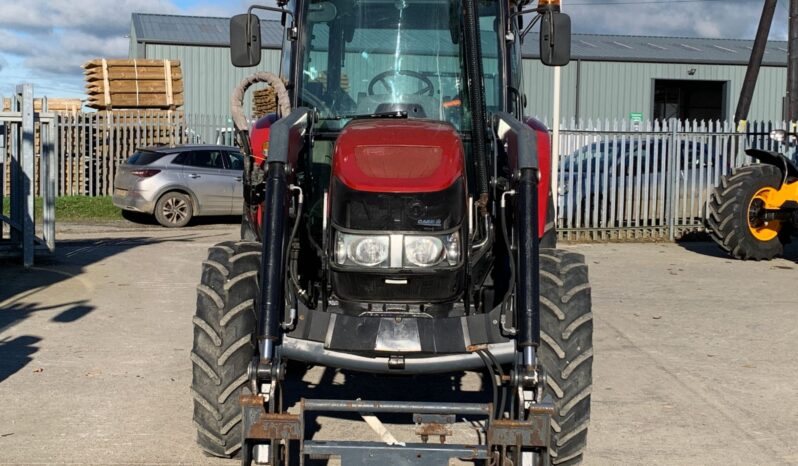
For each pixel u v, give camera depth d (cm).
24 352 755
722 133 1592
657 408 633
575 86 3422
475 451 410
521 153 452
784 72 3628
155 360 736
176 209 1731
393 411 421
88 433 566
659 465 527
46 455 527
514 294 462
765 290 1088
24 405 618
